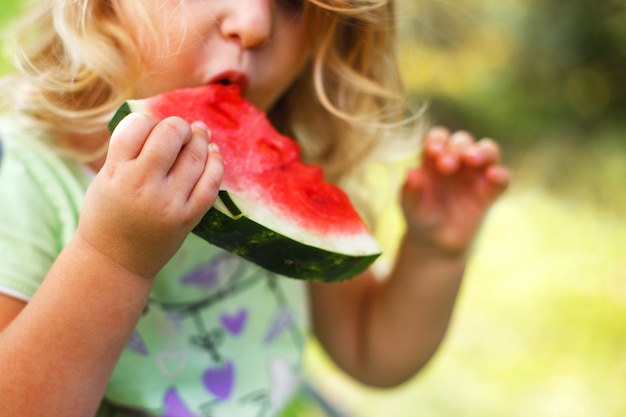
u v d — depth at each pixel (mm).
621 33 1987
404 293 684
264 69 525
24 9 609
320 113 663
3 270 501
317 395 992
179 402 581
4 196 528
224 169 467
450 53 1979
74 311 432
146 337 573
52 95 551
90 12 517
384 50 643
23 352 434
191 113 476
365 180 730
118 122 457
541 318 1477
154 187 414
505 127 2014
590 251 1721
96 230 425
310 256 457
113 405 569
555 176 1971
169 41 500
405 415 1172
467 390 1254
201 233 447
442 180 668
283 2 536
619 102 2020
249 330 633
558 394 1263
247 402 615
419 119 770
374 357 706
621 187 1914
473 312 1491
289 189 479
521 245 1741
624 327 1447
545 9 2047
